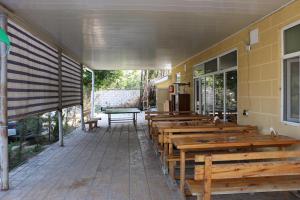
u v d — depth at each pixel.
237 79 5.96
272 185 2.98
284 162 2.82
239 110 5.88
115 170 4.99
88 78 18.22
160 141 4.91
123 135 9.31
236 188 2.89
